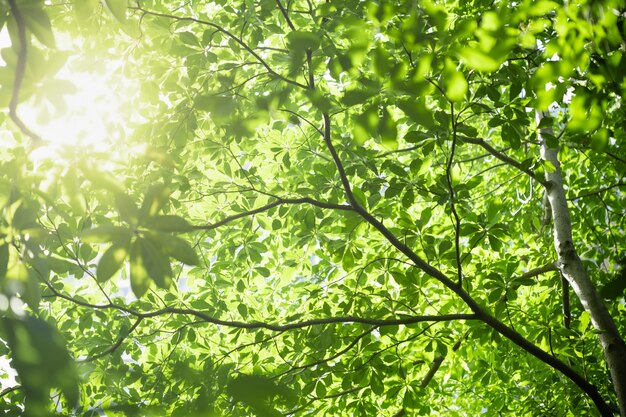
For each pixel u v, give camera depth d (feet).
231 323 16.02
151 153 5.23
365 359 17.72
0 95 4.16
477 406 27.04
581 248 25.49
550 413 22.44
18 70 4.02
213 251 22.27
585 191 23.75
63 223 14.79
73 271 16.01
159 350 21.04
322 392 17.22
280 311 22.18
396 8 6.56
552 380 22.45
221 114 4.59
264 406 2.18
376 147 21.95
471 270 20.63
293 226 20.49
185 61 16.76
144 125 16.69
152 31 16.29
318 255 20.22
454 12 15.61
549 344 18.11
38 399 2.05
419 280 17.40
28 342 2.07
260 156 21.76
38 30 4.05
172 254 3.91
